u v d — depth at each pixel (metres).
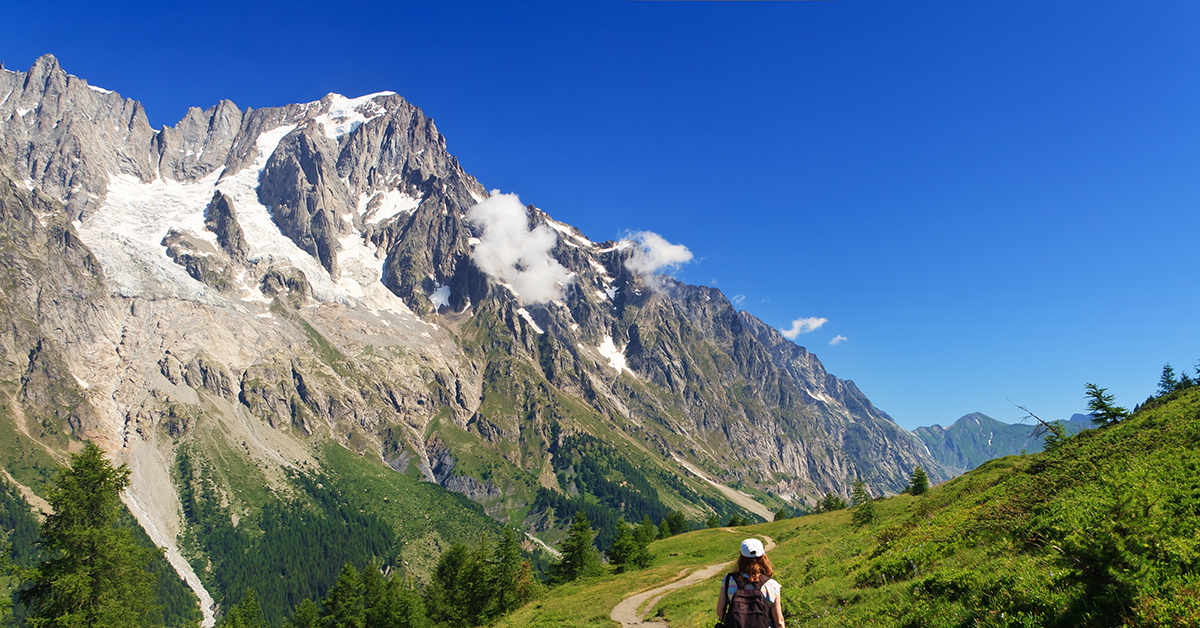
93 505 37.53
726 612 9.82
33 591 35.66
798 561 41.19
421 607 81.56
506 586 67.25
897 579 21.41
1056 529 16.02
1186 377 56.53
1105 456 28.25
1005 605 13.04
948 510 35.44
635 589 57.97
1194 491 15.31
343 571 85.06
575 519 84.06
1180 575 10.68
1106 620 10.62
